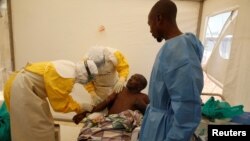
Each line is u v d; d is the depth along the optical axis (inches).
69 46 107.0
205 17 96.0
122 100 85.7
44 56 108.6
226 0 69.9
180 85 35.6
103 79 85.0
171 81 37.1
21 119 59.8
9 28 104.3
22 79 59.8
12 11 103.6
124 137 68.7
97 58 75.7
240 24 57.5
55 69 58.9
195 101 35.4
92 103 84.7
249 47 52.2
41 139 62.3
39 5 102.7
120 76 85.9
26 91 59.1
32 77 60.6
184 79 35.5
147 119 46.0
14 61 108.6
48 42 106.8
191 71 35.6
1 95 85.8
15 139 62.0
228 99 61.7
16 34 106.1
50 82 58.4
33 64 64.7
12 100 59.8
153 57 106.7
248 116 48.6
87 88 87.3
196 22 101.9
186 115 35.5
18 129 61.0
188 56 36.4
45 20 104.3
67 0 101.9
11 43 105.9
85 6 102.3
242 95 54.6
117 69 86.8
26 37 106.4
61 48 107.4
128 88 87.4
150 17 41.3
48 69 59.4
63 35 105.8
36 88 60.9
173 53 37.6
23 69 64.1
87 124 75.1
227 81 62.9
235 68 58.8
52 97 60.2
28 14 103.8
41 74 60.6
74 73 61.2
